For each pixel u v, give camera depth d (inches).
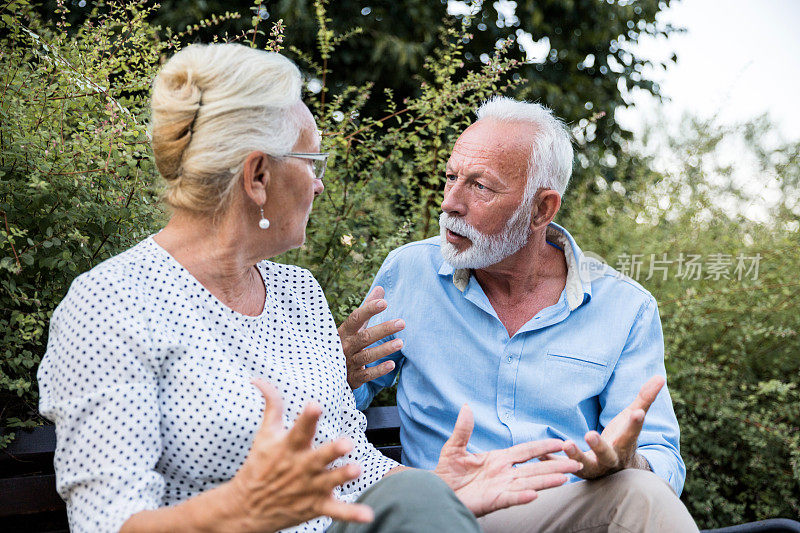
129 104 90.2
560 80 272.8
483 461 65.1
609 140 277.1
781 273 148.6
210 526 49.6
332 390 69.8
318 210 110.4
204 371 60.8
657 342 87.1
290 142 63.9
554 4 268.4
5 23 87.0
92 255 82.1
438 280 89.1
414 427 88.0
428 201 122.5
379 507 56.2
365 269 111.3
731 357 144.6
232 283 66.1
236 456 60.7
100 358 56.3
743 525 90.6
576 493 67.2
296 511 48.4
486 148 82.5
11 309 76.8
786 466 141.1
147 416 56.5
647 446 80.6
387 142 120.1
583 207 176.6
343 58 220.1
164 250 63.4
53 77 86.4
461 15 239.9
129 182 84.8
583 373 84.3
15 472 74.1
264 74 62.8
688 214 163.9
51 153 80.1
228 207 63.2
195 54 63.3
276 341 68.9
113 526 51.6
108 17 99.2
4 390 78.9
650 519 62.2
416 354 87.4
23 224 78.3
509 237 83.2
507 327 87.7
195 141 61.7
